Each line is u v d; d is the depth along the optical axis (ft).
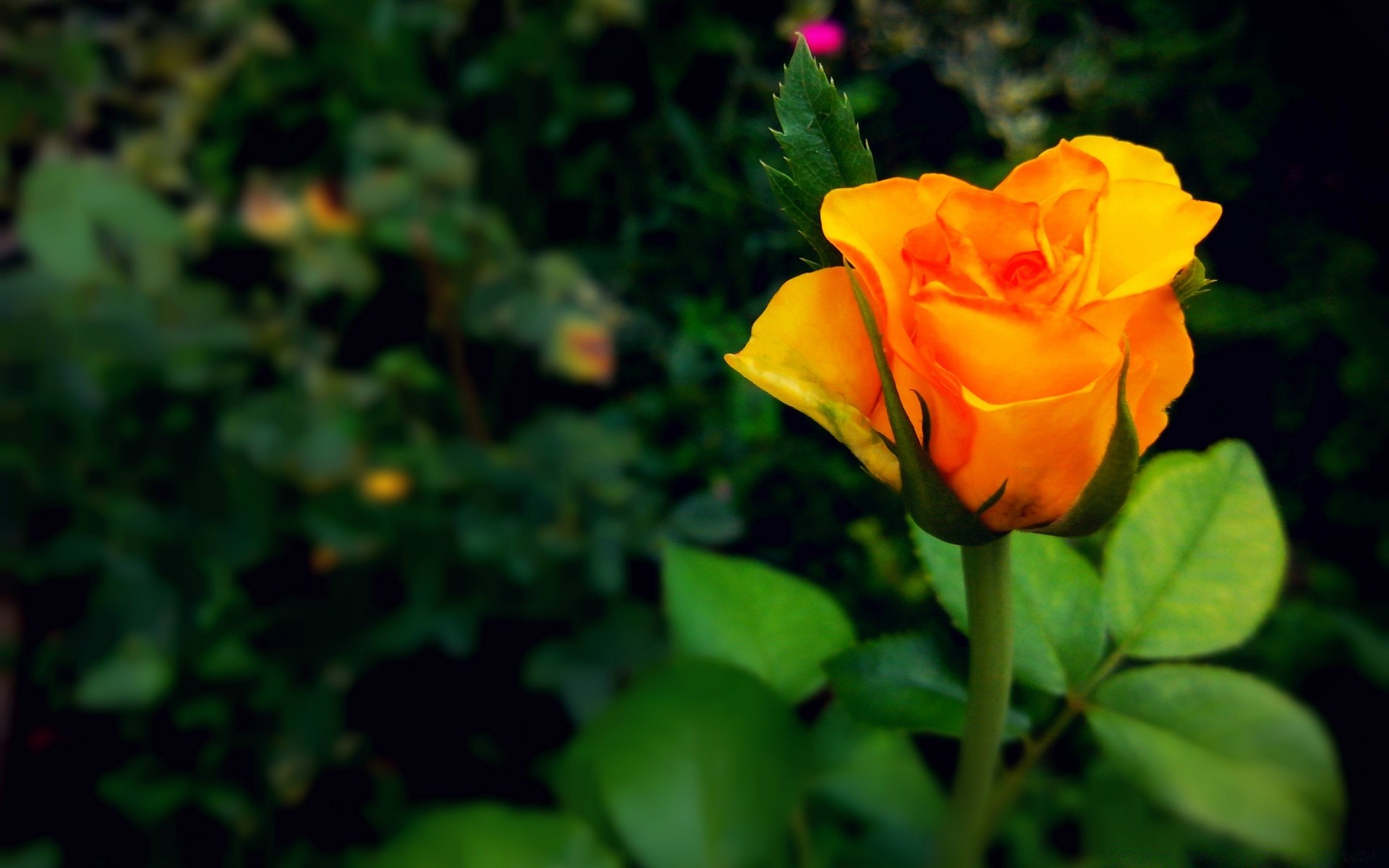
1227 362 2.81
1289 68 2.94
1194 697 0.82
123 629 2.31
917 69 3.22
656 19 3.05
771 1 3.22
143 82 2.54
